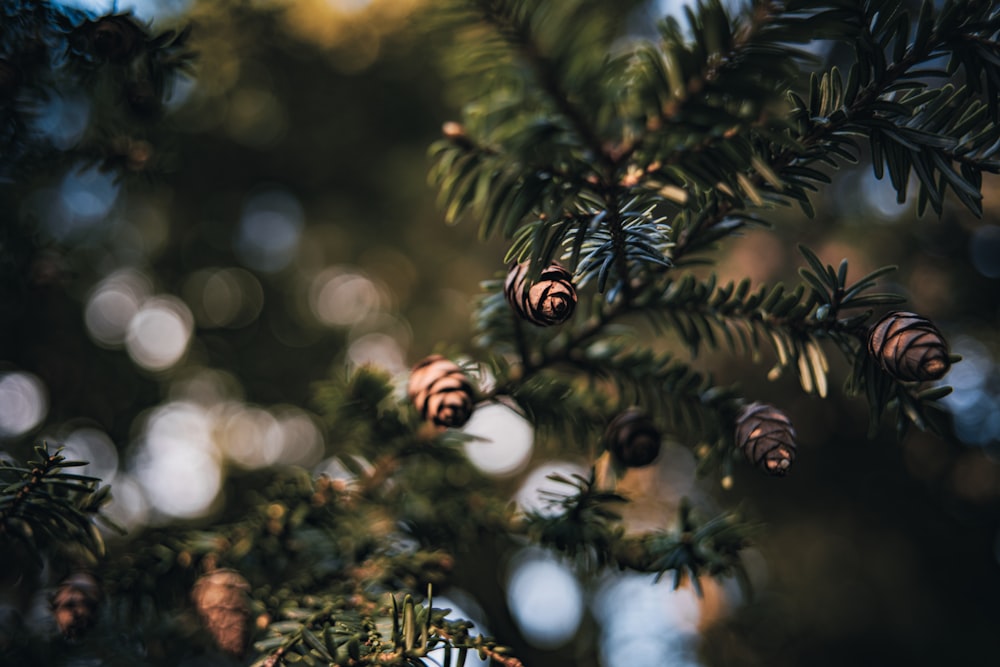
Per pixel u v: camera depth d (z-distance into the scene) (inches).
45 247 16.9
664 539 14.5
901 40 12.0
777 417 13.4
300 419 34.1
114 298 29.5
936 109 12.5
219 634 13.8
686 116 10.9
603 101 10.8
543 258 11.9
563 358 14.5
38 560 13.0
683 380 14.6
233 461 32.8
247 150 35.3
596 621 32.9
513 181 11.5
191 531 15.0
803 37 10.8
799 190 12.6
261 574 15.2
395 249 38.5
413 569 14.7
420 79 33.2
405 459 15.7
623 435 14.2
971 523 33.1
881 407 13.0
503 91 11.3
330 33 30.7
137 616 14.5
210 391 34.0
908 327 12.3
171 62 14.8
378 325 37.6
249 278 37.0
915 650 32.3
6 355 22.0
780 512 34.1
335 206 38.1
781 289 13.4
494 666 12.6
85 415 25.2
